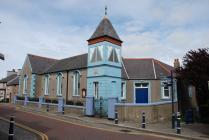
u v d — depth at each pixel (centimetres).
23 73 3900
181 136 1373
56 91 3170
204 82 2089
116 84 2512
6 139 1122
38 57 3934
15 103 3588
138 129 1562
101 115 2075
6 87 4934
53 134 1298
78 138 1201
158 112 2003
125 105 1895
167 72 2816
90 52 2586
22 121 1750
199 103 2486
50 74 3384
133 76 2805
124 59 3075
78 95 2758
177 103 2462
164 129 1580
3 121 1728
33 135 1257
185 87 2712
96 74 2466
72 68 2908
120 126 1664
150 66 2942
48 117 2006
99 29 2552
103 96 2348
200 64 2086
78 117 2047
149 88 2745
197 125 1903
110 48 2497
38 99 3078
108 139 1196
